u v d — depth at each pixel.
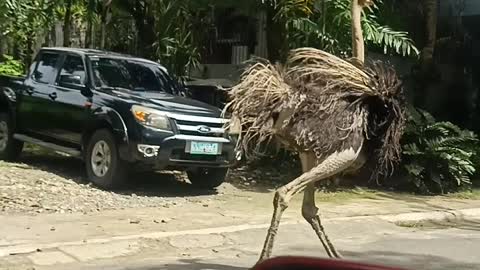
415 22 16.36
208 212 9.50
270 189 11.52
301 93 6.29
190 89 15.68
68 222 8.41
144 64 11.45
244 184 11.77
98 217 8.77
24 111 11.66
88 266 6.98
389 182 12.80
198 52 14.63
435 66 17.08
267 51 14.02
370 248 8.31
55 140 11.17
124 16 14.65
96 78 10.75
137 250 7.60
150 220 8.77
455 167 12.60
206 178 10.90
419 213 10.45
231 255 7.71
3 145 12.14
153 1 13.80
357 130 6.32
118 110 9.90
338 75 6.40
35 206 9.02
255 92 6.28
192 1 13.52
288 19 12.52
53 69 11.52
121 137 9.75
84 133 10.45
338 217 9.80
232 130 6.48
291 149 6.66
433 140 12.68
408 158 12.70
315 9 12.71
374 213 10.27
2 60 18.52
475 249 8.49
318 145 6.26
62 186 10.16
